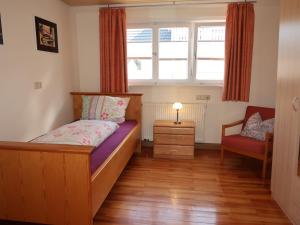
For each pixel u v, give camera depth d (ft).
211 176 9.77
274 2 10.96
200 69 12.40
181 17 11.87
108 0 11.23
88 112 11.23
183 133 11.39
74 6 12.26
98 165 6.61
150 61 12.69
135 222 6.73
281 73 7.23
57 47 11.00
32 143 6.02
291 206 6.66
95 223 6.67
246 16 10.93
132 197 8.07
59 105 11.34
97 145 7.97
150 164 10.96
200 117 12.44
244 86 11.46
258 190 8.64
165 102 12.66
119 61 12.13
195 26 12.05
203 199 7.99
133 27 12.46
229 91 11.59
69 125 9.01
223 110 12.37
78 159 5.58
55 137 7.57
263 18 11.21
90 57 12.83
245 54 11.21
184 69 12.54
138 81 12.92
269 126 10.06
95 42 12.64
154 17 12.06
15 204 6.10
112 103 11.30
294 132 6.41
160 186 8.87
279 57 7.38
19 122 8.60
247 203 7.77
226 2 11.21
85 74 13.02
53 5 10.64
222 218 6.95
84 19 12.51
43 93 10.01
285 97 6.96
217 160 11.48
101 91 12.55
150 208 7.43
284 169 7.06
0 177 5.98
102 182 6.53
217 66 12.23
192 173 10.03
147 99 12.89
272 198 8.04
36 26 9.36
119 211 7.25
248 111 11.62
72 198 5.81
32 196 5.98
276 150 7.65
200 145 13.01
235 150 10.37
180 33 12.25
